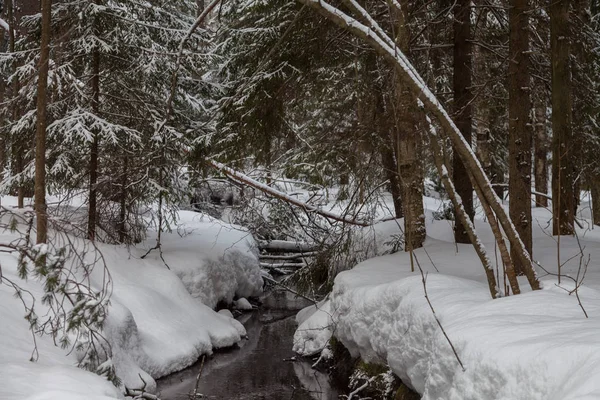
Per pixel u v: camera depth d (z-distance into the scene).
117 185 11.67
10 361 5.60
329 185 12.08
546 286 5.46
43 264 5.55
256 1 10.69
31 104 11.54
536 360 3.49
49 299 5.96
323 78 11.70
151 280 11.00
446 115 5.38
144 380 7.93
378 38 5.44
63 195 13.31
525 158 7.98
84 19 11.18
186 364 9.55
